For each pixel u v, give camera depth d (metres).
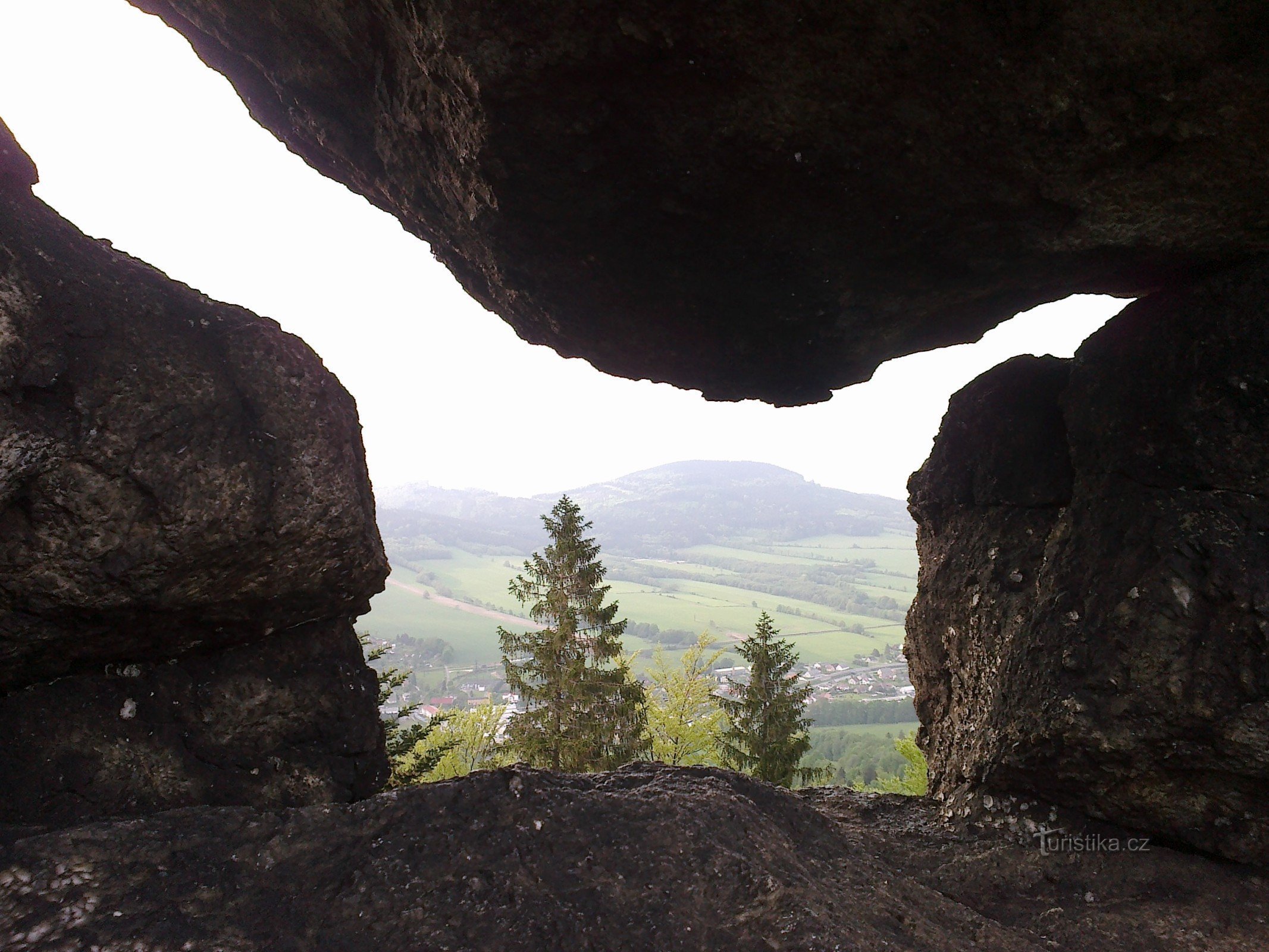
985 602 5.95
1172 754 4.59
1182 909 4.30
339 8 4.09
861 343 5.71
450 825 3.15
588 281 5.12
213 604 3.39
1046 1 3.19
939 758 6.39
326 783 3.73
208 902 2.60
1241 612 4.45
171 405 3.18
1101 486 5.32
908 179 4.10
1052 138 3.76
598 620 16.66
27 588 2.92
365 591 3.94
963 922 3.78
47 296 2.95
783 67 3.55
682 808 3.57
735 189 4.26
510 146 4.00
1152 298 5.33
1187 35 3.24
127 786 3.23
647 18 3.36
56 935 2.34
